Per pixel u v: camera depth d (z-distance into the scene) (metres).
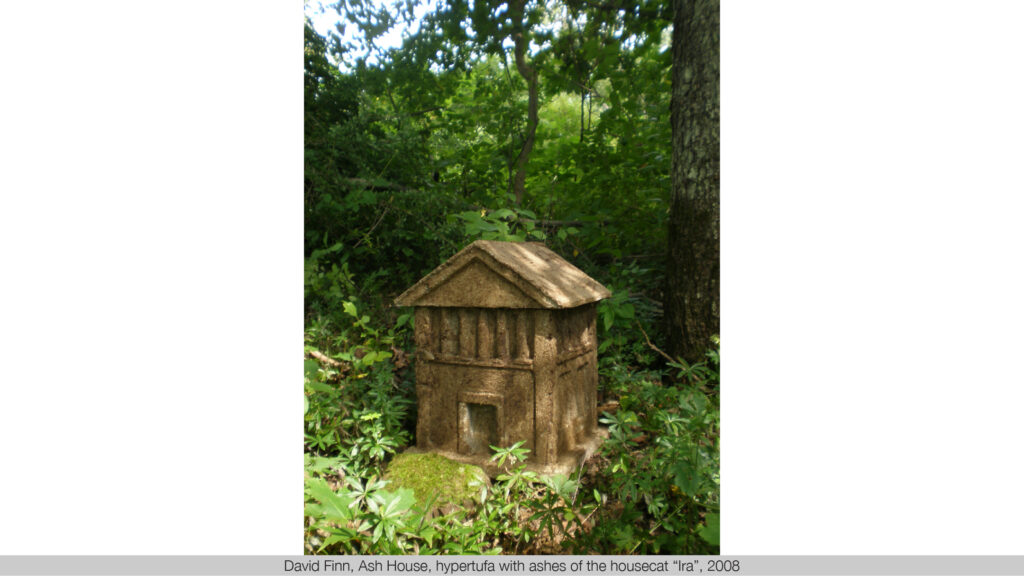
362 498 2.46
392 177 5.76
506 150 6.40
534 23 5.99
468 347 3.16
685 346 4.09
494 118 6.42
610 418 3.16
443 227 5.05
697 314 4.03
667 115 5.97
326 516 2.31
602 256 6.20
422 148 5.89
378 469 3.02
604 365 4.18
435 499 2.73
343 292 4.65
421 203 5.12
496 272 2.98
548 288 2.89
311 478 2.50
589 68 6.27
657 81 6.01
